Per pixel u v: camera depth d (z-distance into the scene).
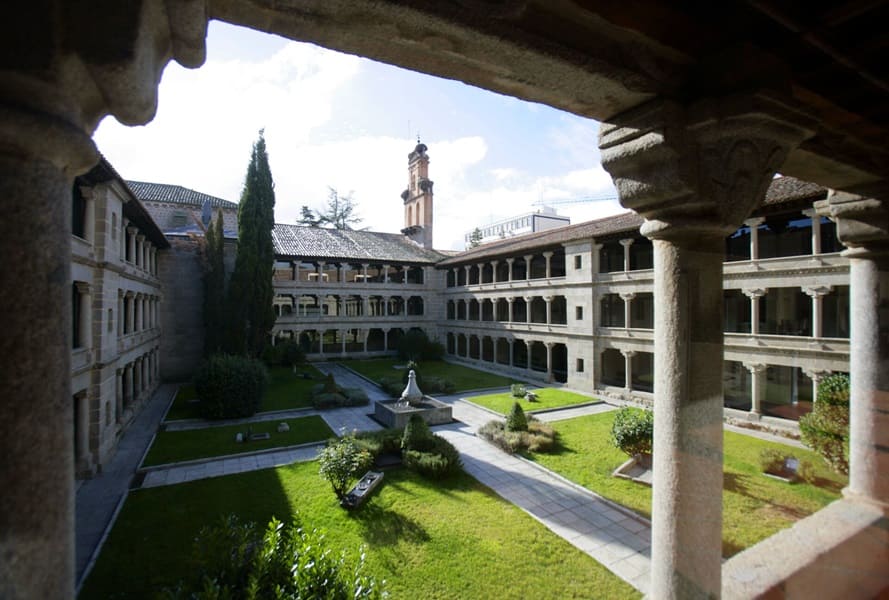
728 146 3.03
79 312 12.89
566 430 17.70
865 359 4.12
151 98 1.87
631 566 7.88
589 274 26.36
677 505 3.25
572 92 2.96
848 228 4.48
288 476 12.80
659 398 3.44
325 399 22.22
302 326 38.03
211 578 4.93
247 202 31.36
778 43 2.97
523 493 11.57
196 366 29.91
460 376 31.77
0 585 1.41
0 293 1.46
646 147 3.09
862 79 3.15
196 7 1.76
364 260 39.88
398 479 12.62
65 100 1.59
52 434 1.56
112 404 14.68
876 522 3.26
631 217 24.98
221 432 17.50
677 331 3.33
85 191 13.26
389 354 41.53
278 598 4.62
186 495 11.39
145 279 22.05
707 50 3.03
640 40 2.81
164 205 33.62
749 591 3.06
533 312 35.16
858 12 2.62
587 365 26.47
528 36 2.43
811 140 3.59
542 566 7.93
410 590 7.31
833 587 2.99
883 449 3.49
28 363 1.50
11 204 1.49
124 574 7.55
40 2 1.48
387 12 2.11
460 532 9.32
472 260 37.78
